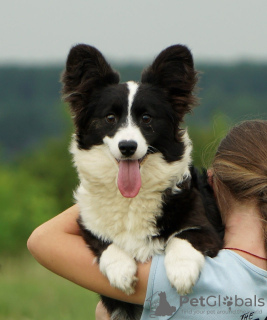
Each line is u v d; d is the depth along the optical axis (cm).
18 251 4047
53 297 1812
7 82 14075
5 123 13762
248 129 781
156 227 841
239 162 752
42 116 13812
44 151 6094
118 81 976
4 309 1642
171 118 942
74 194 931
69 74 946
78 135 964
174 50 938
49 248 759
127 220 849
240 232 724
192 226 830
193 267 704
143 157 896
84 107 963
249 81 11369
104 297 900
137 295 723
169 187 867
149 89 948
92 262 752
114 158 902
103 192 873
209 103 10456
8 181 4719
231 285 680
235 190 746
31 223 4256
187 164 909
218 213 873
